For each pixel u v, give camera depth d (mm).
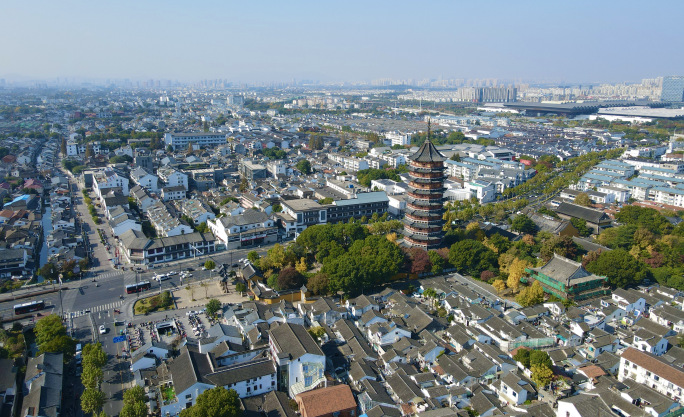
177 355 159250
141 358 153125
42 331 162000
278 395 137375
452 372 147750
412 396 135625
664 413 127562
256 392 141250
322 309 184500
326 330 173125
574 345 169000
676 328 178125
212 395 122500
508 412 132750
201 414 119000
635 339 164250
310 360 144500
